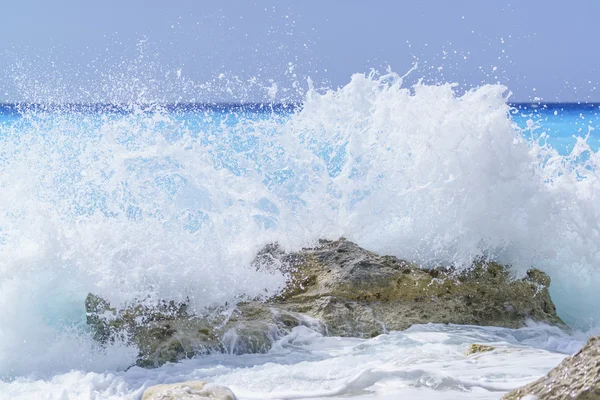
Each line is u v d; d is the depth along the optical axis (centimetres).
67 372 1479
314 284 1766
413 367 1284
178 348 1509
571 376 951
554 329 1688
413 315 1700
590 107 13925
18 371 1499
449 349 1456
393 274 1759
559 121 6306
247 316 1647
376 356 1423
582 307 1861
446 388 1177
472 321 1716
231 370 1383
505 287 1766
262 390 1223
